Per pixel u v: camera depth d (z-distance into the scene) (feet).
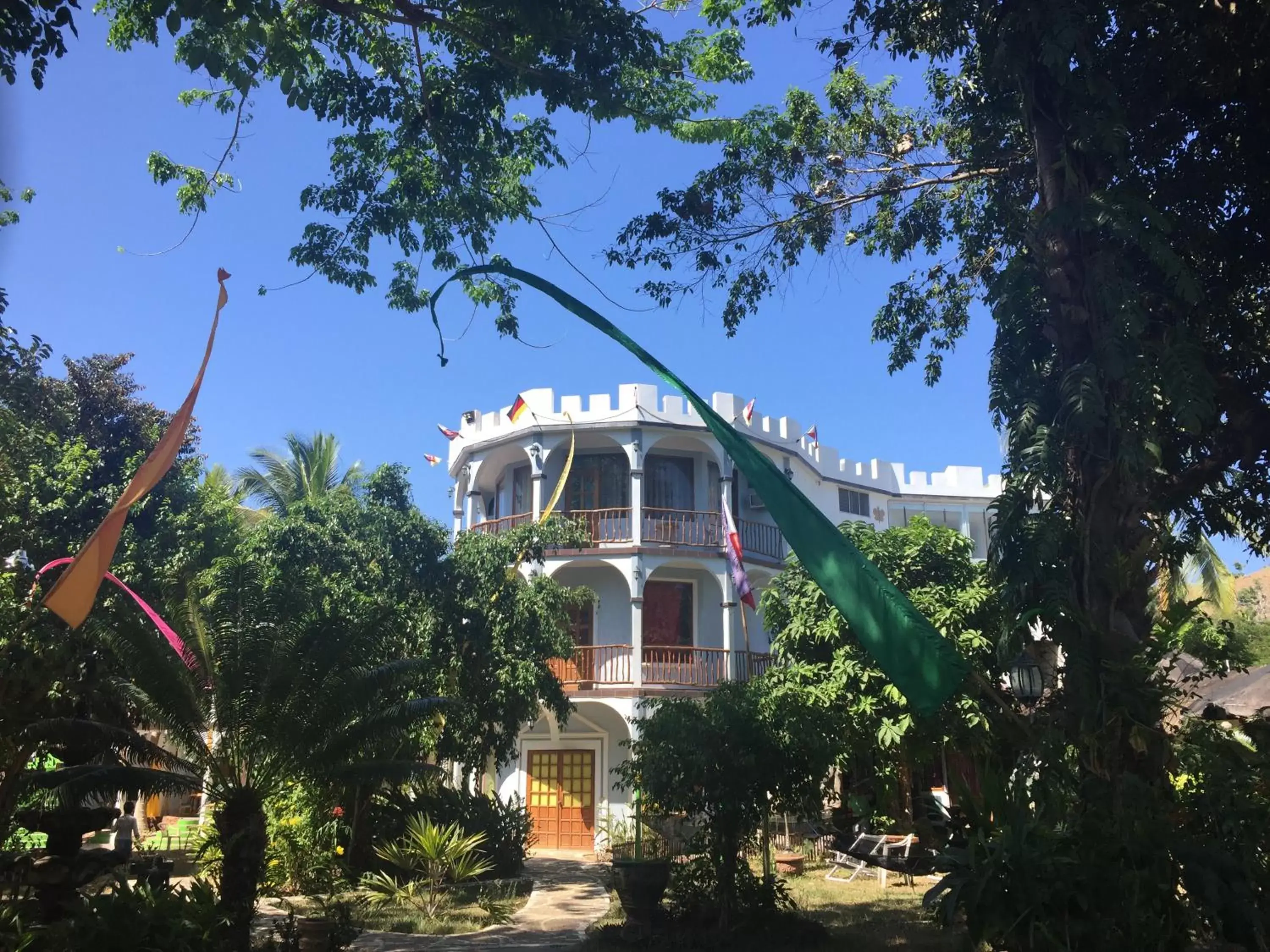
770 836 49.65
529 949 36.37
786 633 52.47
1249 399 31.14
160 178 35.83
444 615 55.47
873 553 50.52
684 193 41.70
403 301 41.37
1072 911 17.62
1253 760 21.77
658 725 36.70
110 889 36.45
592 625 81.82
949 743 45.65
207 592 51.06
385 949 36.55
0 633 33.71
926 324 44.39
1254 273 32.94
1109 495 25.21
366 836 54.29
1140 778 20.86
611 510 79.61
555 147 39.11
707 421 14.03
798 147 41.60
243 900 32.94
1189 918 18.24
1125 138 26.30
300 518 56.95
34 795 35.37
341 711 35.09
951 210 42.73
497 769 61.36
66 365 71.72
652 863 36.09
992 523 27.04
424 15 31.48
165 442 17.01
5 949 22.91
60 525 52.75
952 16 33.27
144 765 34.17
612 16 31.24
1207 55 29.71
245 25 30.19
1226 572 83.82
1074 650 23.32
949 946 32.45
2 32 24.53
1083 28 26.55
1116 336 24.89
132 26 31.42
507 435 83.30
